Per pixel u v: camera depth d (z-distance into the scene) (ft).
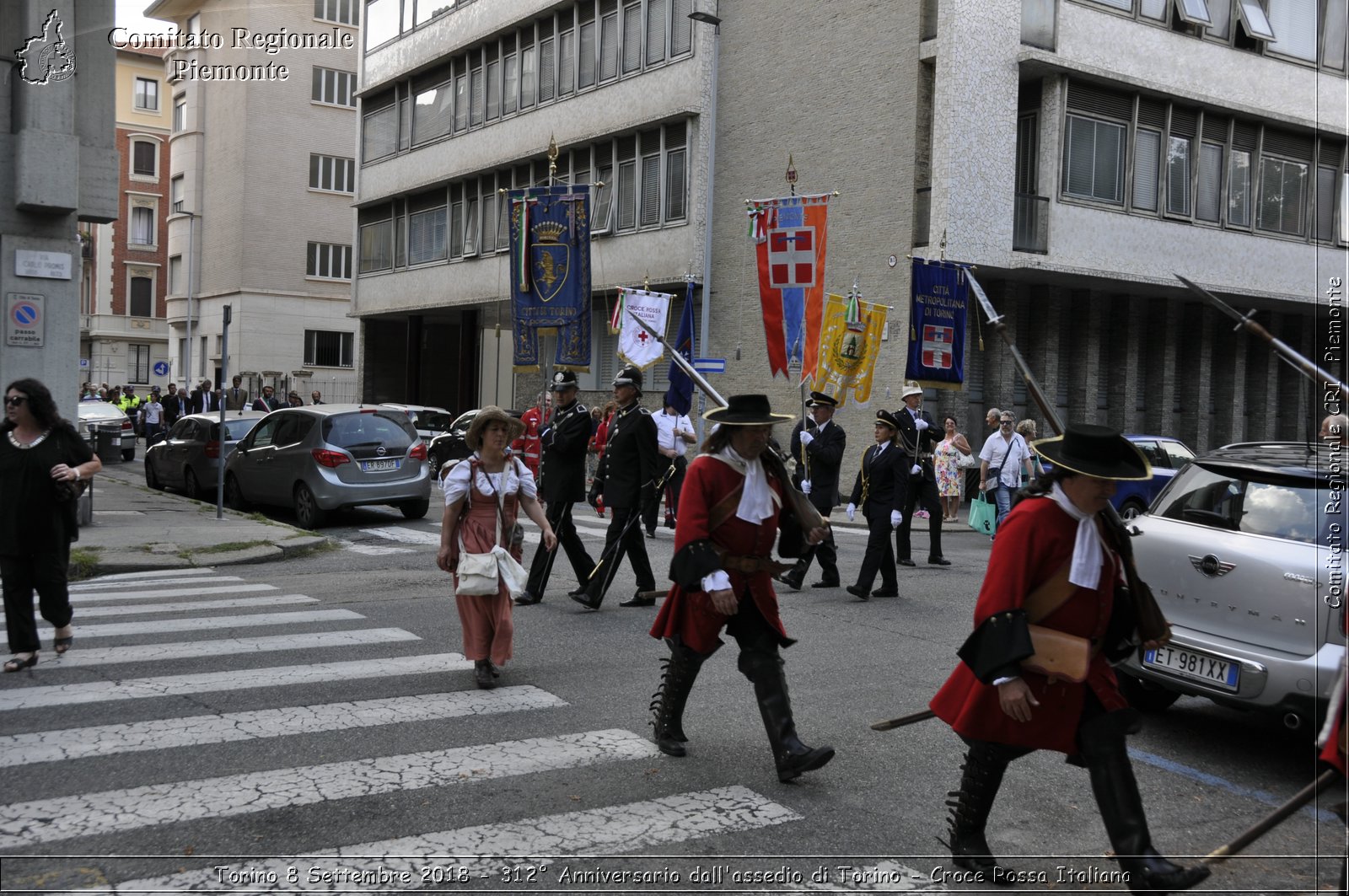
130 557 39.50
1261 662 18.56
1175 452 61.00
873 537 34.47
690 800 16.17
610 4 92.63
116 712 19.71
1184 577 20.07
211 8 140.97
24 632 22.90
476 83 108.99
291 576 37.70
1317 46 80.89
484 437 22.75
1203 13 75.10
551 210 72.59
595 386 97.71
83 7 45.91
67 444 23.25
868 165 73.26
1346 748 12.63
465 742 18.61
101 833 14.30
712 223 85.87
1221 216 77.77
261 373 145.48
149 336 201.26
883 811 16.03
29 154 43.96
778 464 17.87
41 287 45.39
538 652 25.64
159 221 201.26
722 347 84.89
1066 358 77.05
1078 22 70.38
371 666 23.76
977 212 67.72
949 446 64.23
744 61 83.20
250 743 18.19
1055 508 13.16
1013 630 12.66
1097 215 71.56
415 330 123.13
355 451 52.65
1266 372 85.51
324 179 149.69
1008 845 15.11
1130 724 13.00
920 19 69.72
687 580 16.79
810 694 22.65
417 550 44.78
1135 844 12.34
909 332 67.15
